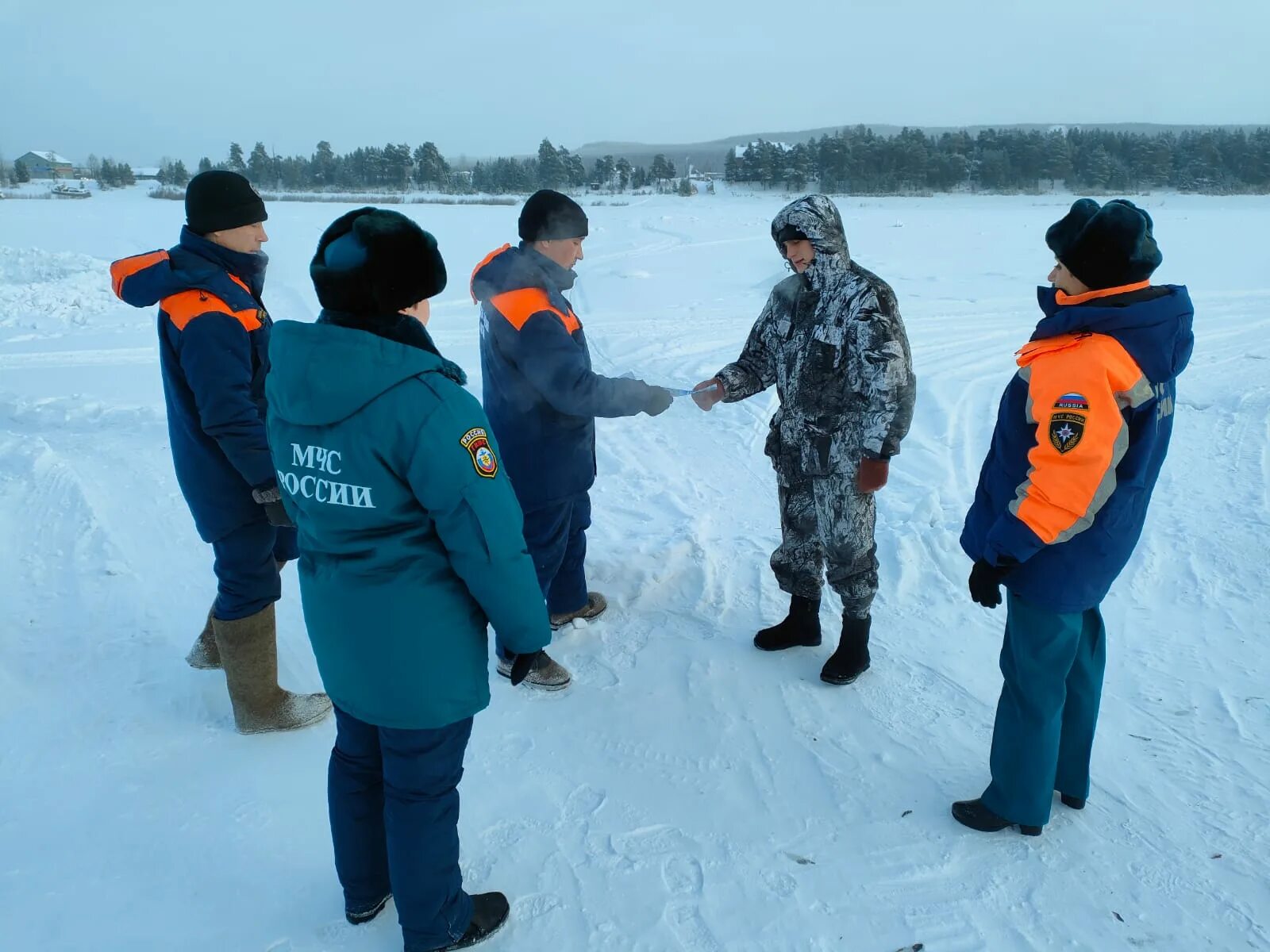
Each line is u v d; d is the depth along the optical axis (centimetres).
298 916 221
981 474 248
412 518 180
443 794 198
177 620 379
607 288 1559
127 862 237
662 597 399
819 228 292
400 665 184
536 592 187
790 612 352
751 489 559
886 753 288
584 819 256
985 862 240
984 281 1588
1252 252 1977
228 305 261
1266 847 245
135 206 3341
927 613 385
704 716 307
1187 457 587
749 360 339
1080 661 246
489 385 321
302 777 274
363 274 169
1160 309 205
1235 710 310
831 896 228
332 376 170
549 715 309
